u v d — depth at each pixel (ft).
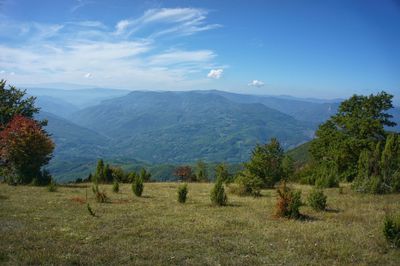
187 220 50.47
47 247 35.88
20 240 37.88
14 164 100.32
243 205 65.67
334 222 50.06
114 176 127.13
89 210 52.75
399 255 35.45
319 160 154.10
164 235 41.86
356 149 131.85
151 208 60.64
